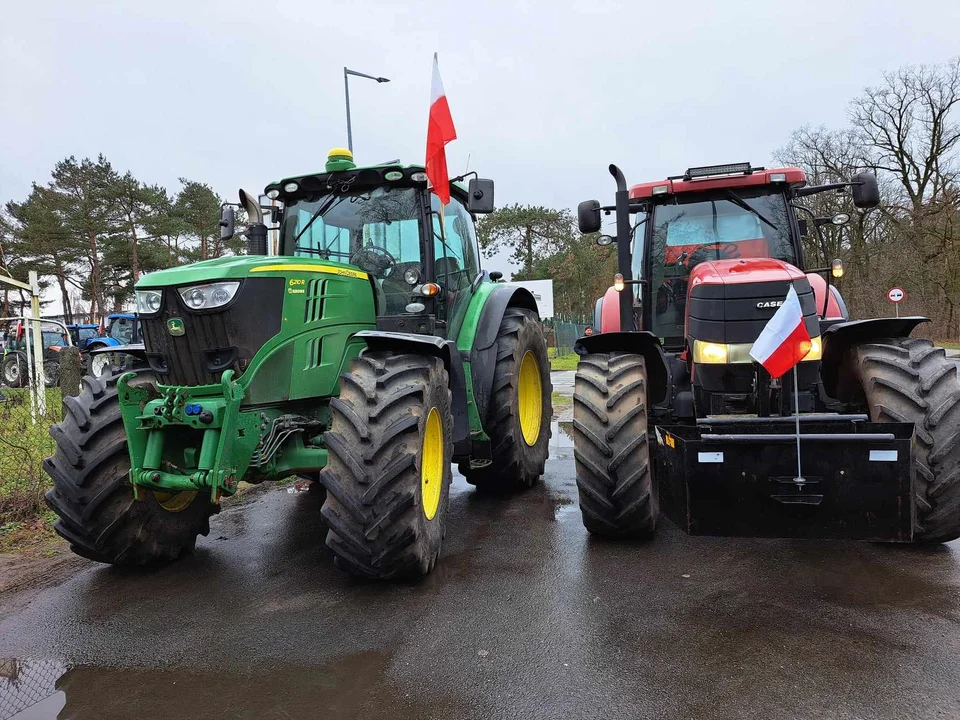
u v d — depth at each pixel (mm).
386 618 3002
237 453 3252
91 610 3213
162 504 3734
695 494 3207
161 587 3484
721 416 3572
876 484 3014
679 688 2348
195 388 3283
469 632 2836
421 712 2275
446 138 4059
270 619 3043
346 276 3965
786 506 3117
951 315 25625
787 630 2729
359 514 3098
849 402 4047
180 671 2615
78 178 31578
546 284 25453
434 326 4156
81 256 31594
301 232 4480
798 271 3807
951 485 3334
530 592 3230
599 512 3764
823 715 2156
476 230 5547
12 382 13164
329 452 3223
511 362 4953
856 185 4691
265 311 3398
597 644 2686
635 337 3967
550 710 2254
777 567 3424
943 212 24078
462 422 4043
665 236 5113
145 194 31844
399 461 3135
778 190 4910
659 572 3418
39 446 5551
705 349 3719
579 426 3781
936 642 2576
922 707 2176
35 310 7926
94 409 3576
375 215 4363
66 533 3527
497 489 5367
